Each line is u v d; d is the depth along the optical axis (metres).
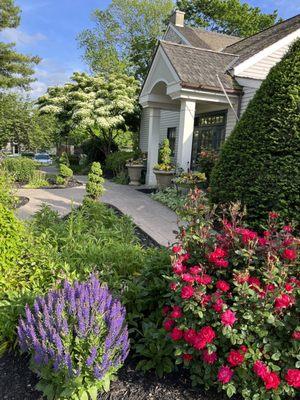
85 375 2.20
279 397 2.20
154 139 13.05
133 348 2.72
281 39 10.68
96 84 18.94
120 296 2.94
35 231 4.59
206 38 17.72
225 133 12.03
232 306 2.30
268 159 4.72
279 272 2.30
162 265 3.12
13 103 21.64
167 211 8.64
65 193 11.01
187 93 10.09
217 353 2.37
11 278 3.24
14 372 2.59
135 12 31.59
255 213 4.73
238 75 10.49
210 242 2.67
